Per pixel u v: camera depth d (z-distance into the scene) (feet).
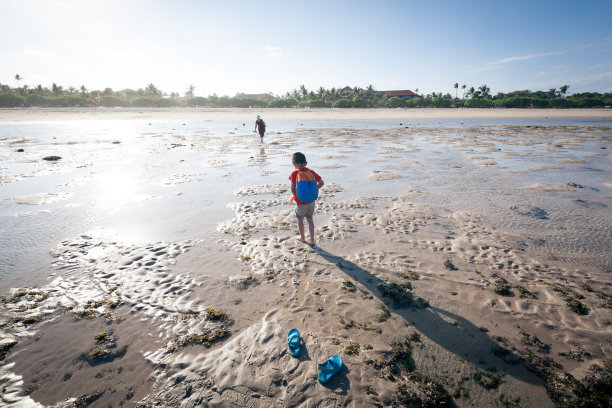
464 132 85.66
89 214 21.83
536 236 17.98
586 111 235.40
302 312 11.32
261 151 51.26
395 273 13.96
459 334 10.12
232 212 22.27
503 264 14.76
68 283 13.37
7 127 109.19
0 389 8.32
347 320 10.85
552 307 11.50
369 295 12.32
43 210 22.66
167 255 15.87
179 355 9.43
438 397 7.87
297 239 17.75
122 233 18.62
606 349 9.43
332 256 15.67
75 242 17.33
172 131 90.68
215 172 35.35
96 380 8.63
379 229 19.16
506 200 25.05
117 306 11.87
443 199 25.35
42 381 8.60
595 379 8.30
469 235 18.17
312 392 8.07
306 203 15.99
